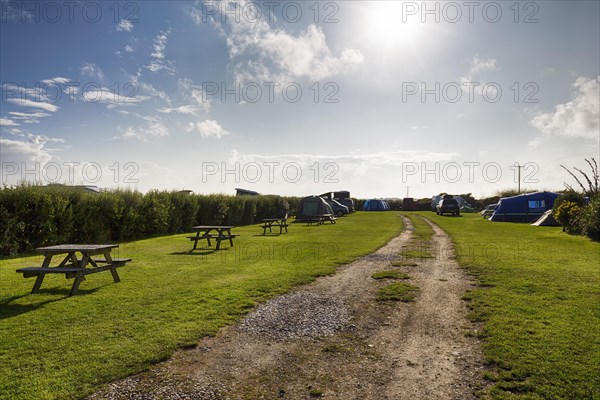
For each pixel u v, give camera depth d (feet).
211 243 52.49
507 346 16.08
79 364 14.64
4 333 17.61
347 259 37.11
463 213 153.89
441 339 17.44
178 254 41.81
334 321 19.88
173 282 27.63
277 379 13.98
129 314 20.30
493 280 27.66
